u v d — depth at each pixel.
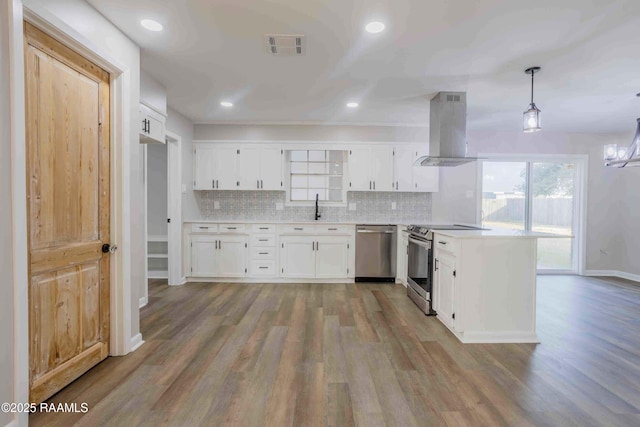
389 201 5.04
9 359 1.43
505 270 2.61
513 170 5.24
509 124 4.68
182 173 4.36
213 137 4.79
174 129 4.16
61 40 1.76
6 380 1.42
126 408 1.69
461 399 1.81
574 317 3.19
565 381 2.01
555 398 1.83
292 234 4.46
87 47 1.89
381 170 4.77
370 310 3.33
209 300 3.63
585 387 1.94
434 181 4.81
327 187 5.08
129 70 2.31
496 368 2.16
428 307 3.18
